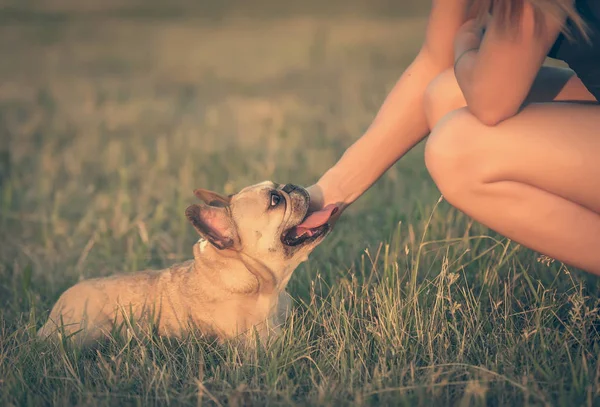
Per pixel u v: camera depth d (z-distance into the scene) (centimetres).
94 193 764
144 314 405
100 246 587
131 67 1750
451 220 493
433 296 390
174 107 1278
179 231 605
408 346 356
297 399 320
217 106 1265
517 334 358
